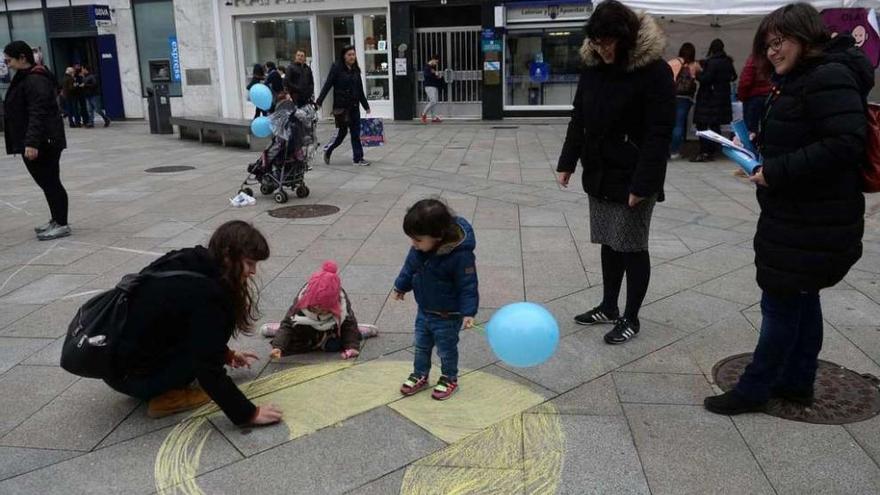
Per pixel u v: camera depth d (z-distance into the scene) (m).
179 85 21.00
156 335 3.05
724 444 2.98
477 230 6.65
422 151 12.51
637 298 3.99
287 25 19.48
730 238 6.29
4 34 22.34
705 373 3.64
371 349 3.99
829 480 2.72
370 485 2.75
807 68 2.76
